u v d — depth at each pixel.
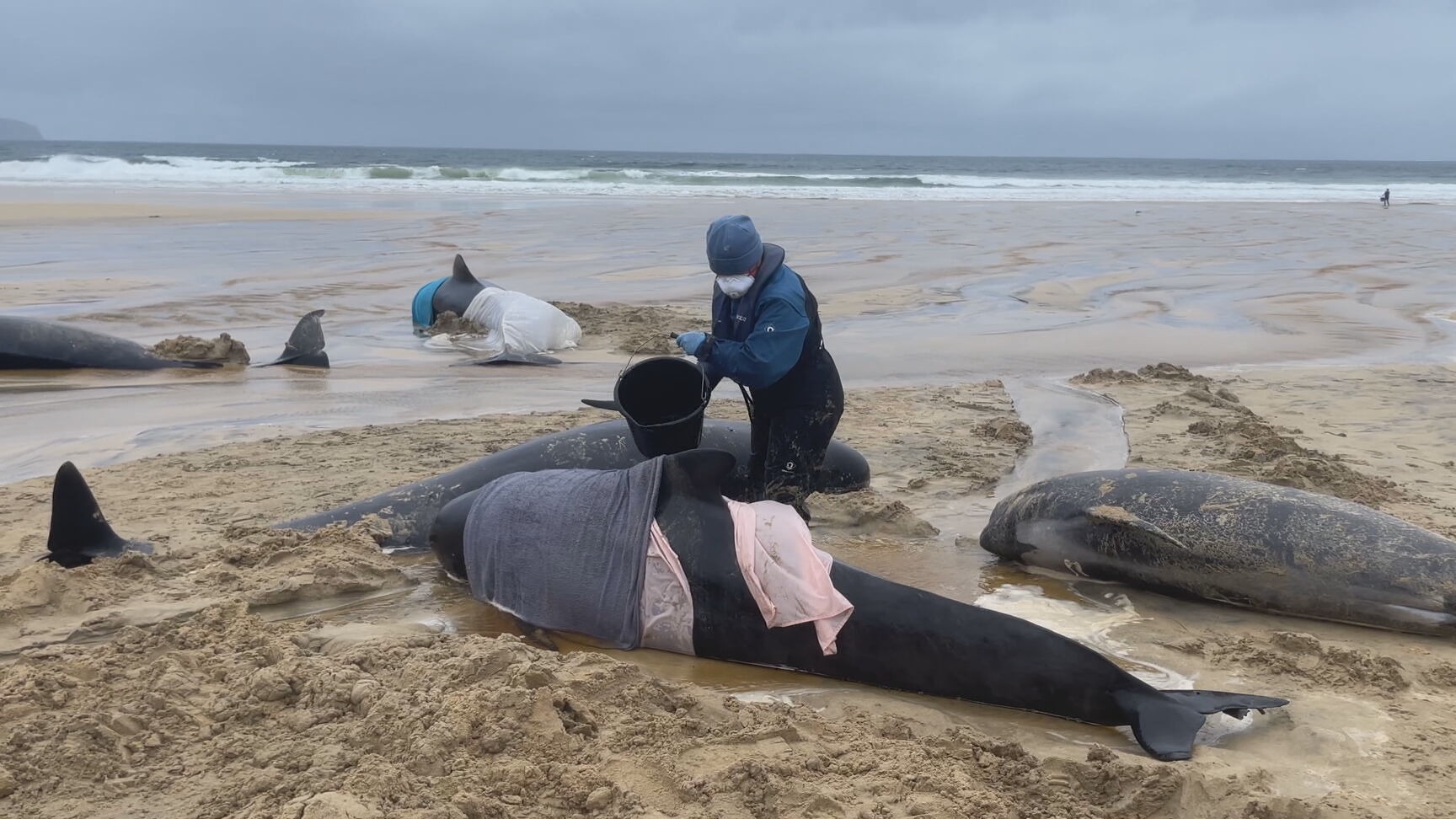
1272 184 73.12
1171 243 26.53
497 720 3.85
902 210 37.66
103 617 5.07
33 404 9.78
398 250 21.84
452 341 13.04
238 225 26.66
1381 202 51.59
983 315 15.45
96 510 5.79
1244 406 10.05
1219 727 4.40
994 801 3.58
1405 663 4.96
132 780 3.64
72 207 29.84
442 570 6.07
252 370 11.43
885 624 4.64
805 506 6.70
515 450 7.06
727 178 59.94
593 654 4.44
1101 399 10.37
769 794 3.54
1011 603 5.77
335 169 52.47
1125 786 3.77
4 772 3.61
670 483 5.07
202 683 4.30
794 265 20.58
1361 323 15.25
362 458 8.00
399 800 3.38
